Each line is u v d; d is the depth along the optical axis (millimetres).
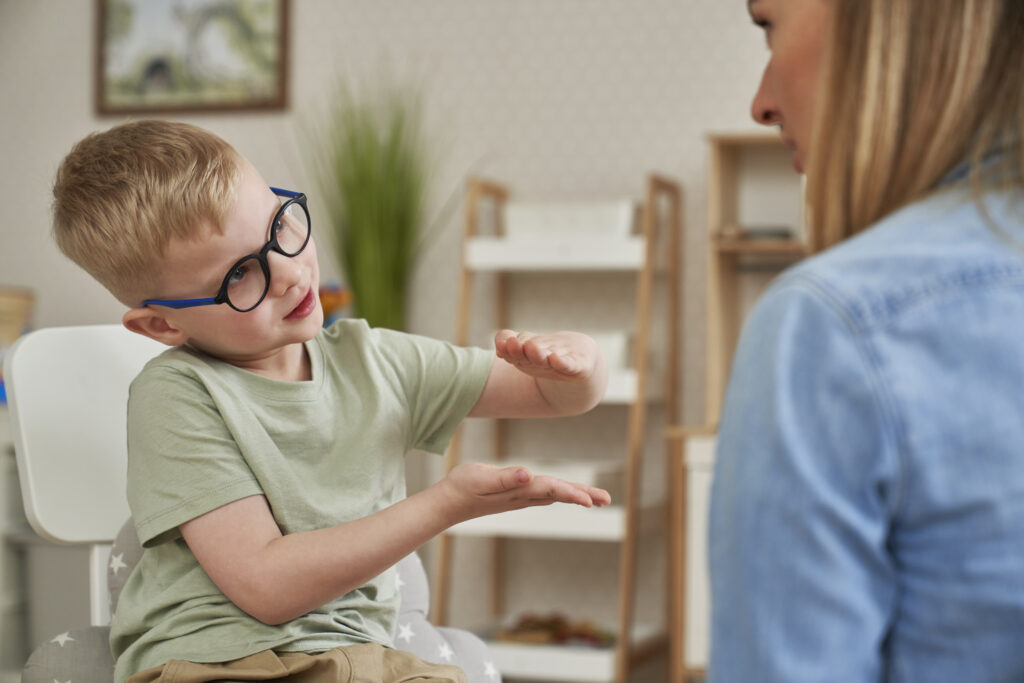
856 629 500
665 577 3008
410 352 1079
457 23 3225
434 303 3227
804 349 527
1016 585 496
